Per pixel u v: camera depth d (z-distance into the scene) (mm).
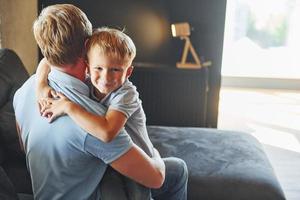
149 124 2988
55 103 1029
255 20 4480
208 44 2861
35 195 1135
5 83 1668
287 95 4348
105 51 993
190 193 1653
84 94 1044
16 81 1757
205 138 2141
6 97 1660
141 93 2914
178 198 1344
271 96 4293
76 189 1070
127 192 1102
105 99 1061
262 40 4551
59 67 1046
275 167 2725
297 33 4520
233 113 3736
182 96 2916
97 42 1004
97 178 1063
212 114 2979
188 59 2908
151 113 2961
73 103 1013
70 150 1007
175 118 2971
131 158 1020
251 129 3385
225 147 2031
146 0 2783
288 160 2836
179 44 2895
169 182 1287
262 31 4516
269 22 4488
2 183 1176
